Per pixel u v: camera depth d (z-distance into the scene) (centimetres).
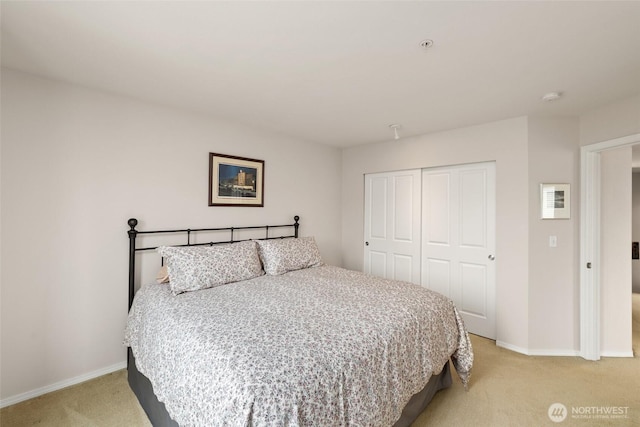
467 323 313
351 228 413
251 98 234
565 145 263
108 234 224
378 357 143
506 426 176
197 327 150
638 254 481
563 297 264
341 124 300
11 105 186
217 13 132
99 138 219
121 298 231
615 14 130
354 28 143
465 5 126
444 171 330
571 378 226
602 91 213
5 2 124
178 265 217
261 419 102
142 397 186
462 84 204
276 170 337
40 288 197
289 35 149
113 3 126
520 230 270
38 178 195
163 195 251
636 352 268
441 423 178
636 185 483
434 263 338
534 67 180
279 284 232
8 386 187
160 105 248
